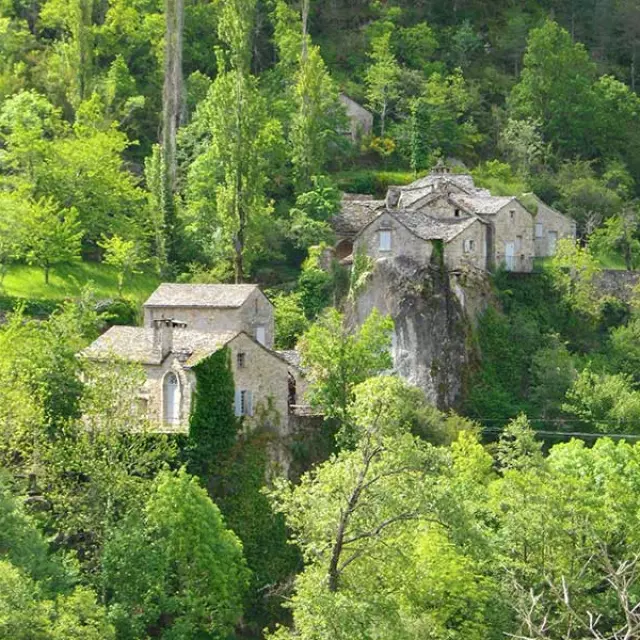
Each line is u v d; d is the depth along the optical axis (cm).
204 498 19962
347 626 15925
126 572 18762
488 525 19512
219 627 19438
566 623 17462
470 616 17450
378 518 16600
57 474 19675
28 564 17988
